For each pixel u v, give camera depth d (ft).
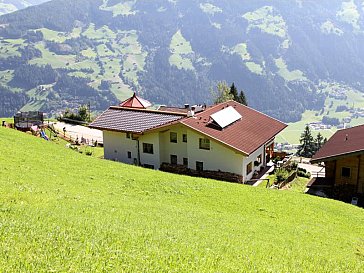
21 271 30.68
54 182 73.41
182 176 105.19
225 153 139.54
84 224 46.11
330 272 49.37
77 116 260.01
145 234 47.29
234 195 92.73
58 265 32.81
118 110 172.86
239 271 41.06
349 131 157.17
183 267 38.19
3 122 184.65
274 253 53.11
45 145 120.78
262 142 148.36
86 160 107.96
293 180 147.95
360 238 76.33
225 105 175.11
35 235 38.91
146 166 158.51
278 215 83.15
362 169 126.52
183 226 57.52
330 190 132.46
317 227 78.33
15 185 61.57
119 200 69.51
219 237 55.06
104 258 36.19
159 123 156.04
